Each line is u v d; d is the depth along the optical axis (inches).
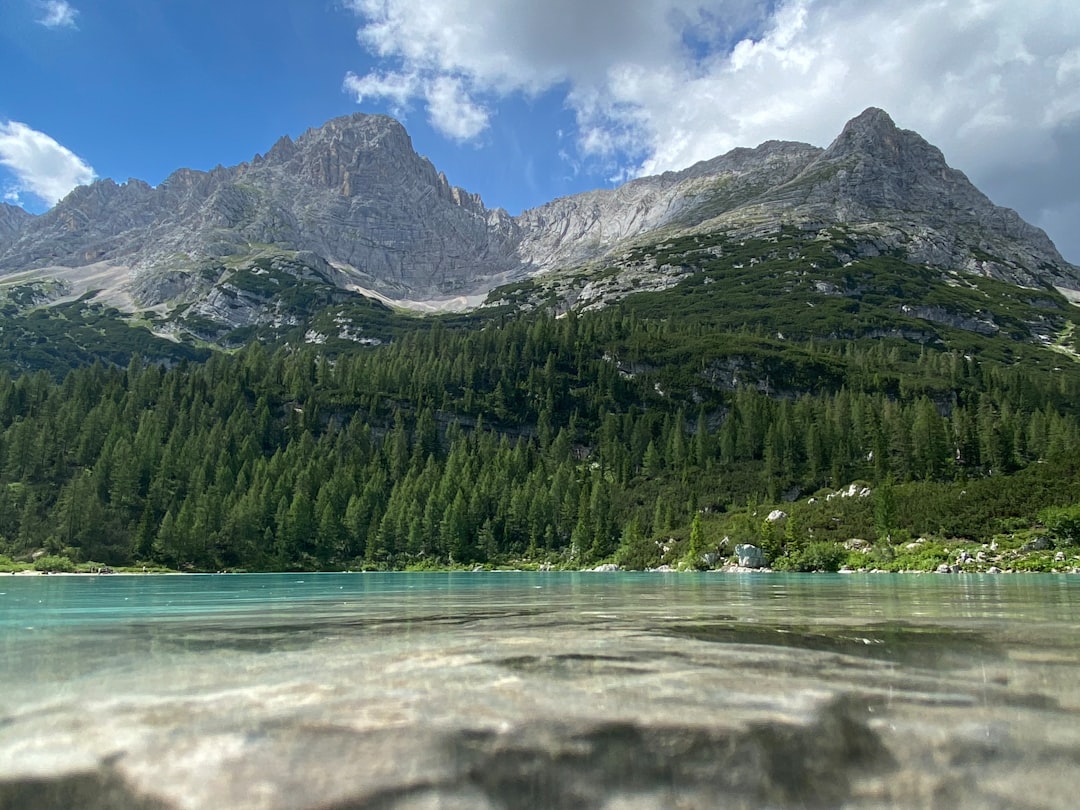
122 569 3811.5
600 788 189.5
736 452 5718.5
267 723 239.1
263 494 4554.6
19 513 4104.3
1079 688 295.1
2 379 5787.4
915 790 191.0
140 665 372.5
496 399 7263.8
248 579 2839.6
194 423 5782.5
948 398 6697.8
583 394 7362.2
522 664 355.6
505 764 203.6
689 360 7652.6
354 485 5172.2
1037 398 6550.2
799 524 3873.0
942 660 366.0
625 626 570.6
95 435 5049.2
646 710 254.2
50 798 176.2
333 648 436.5
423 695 279.6
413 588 1744.6
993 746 221.9
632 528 4488.2
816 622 606.5
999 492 3570.4
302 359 7559.1
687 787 190.9
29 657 412.2
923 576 2677.2
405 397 7086.6
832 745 220.7
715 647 419.5
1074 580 2113.7
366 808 175.3
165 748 215.0
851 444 5280.5
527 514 5019.7
